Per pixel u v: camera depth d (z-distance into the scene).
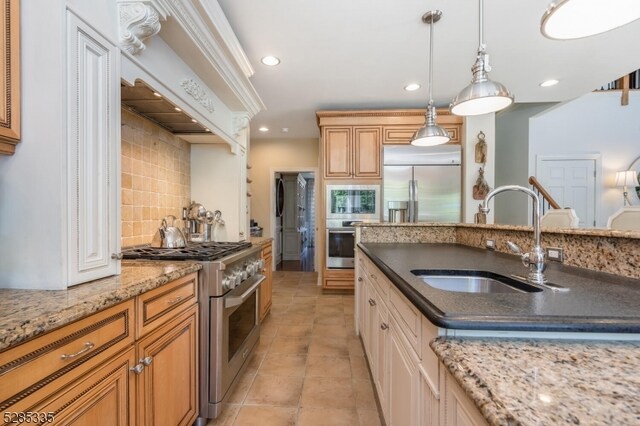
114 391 0.94
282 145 5.52
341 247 4.03
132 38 1.26
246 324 2.03
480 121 3.81
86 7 1.07
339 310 3.43
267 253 3.19
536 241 1.19
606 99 5.54
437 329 0.74
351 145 4.02
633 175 5.15
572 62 2.75
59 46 0.95
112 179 1.18
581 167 5.58
